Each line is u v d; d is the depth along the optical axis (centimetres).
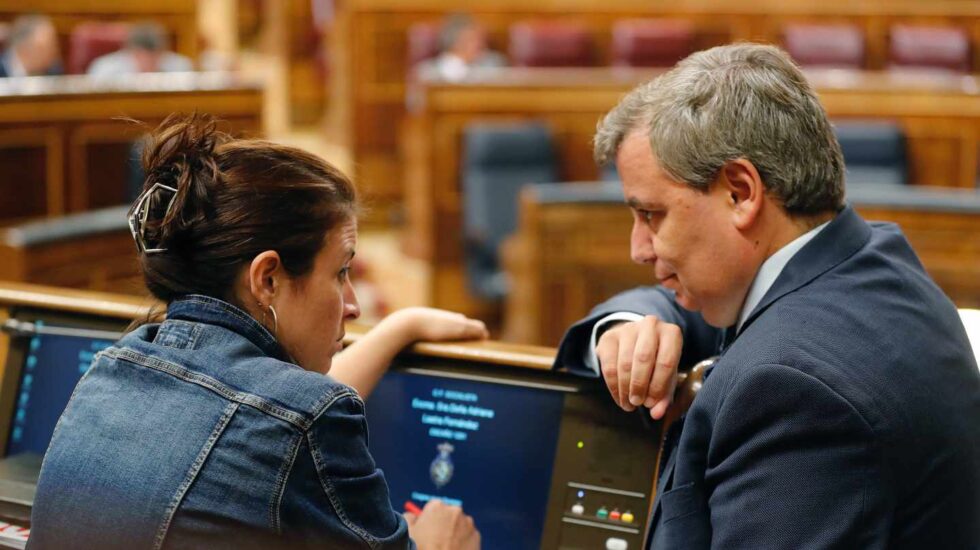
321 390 247
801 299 254
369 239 1273
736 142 252
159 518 239
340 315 265
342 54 1405
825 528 234
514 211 1069
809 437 237
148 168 261
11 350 354
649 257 269
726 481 245
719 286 263
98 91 834
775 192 256
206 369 249
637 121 261
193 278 257
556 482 303
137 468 243
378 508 253
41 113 814
